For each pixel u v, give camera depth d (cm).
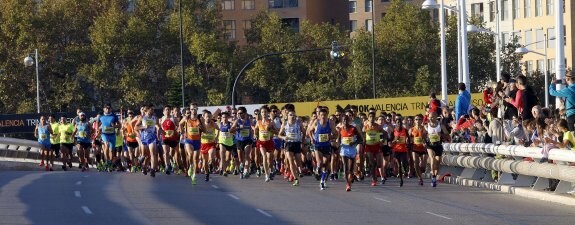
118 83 9056
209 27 9394
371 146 3161
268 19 9888
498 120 3077
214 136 3294
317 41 9319
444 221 2106
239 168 3581
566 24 8612
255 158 3562
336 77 9319
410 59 8969
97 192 2770
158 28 9250
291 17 12100
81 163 4291
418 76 8800
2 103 9206
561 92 2647
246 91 9556
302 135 3359
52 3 9225
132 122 3916
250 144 3438
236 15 11962
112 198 2600
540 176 2614
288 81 9319
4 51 9044
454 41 9062
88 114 6456
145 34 9025
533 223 2059
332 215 2234
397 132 3338
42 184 3053
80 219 2142
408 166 3616
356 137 2919
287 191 2886
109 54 9050
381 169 3234
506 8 9631
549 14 8838
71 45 9225
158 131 3662
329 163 3369
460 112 3628
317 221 2120
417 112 5562
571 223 2053
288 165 3322
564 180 2481
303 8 12125
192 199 2597
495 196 2711
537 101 2914
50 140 4394
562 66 3478
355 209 2369
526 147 2689
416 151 3234
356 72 8925
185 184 3119
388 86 9000
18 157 5422
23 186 2973
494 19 9788
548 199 2559
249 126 3434
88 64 9144
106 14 9162
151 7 9250
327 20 12362
